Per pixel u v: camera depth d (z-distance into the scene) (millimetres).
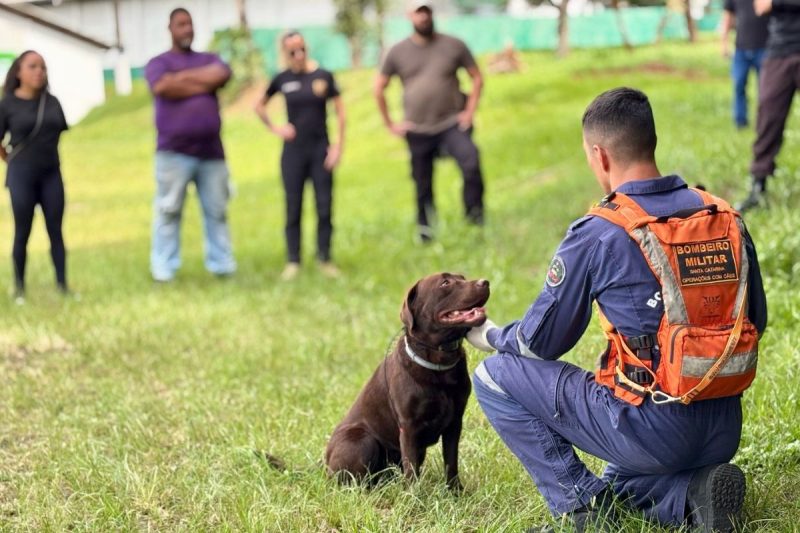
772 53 7434
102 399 5699
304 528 3605
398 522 3559
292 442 4676
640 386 2969
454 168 16156
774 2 7254
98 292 9117
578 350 5102
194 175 9500
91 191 18469
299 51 9375
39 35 10016
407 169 17453
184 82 9172
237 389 5840
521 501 3729
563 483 3297
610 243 2963
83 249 12836
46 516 3795
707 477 3027
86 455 4535
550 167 14359
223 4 29016
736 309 2912
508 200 12195
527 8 29859
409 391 3791
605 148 3109
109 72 20047
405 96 9773
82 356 6809
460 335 3686
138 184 18859
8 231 14578
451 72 9695
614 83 21141
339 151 9641
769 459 3764
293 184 9602
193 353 6832
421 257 9734
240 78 27750
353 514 3629
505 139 16875
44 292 9109
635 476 3334
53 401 5695
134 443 4828
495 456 4191
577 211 10648
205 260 10055
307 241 11781
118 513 3809
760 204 7637
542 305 3113
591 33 28391
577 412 3158
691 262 2896
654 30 28016
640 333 2963
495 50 29234
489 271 8594
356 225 12281
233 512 3762
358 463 4008
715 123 13695
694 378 2859
